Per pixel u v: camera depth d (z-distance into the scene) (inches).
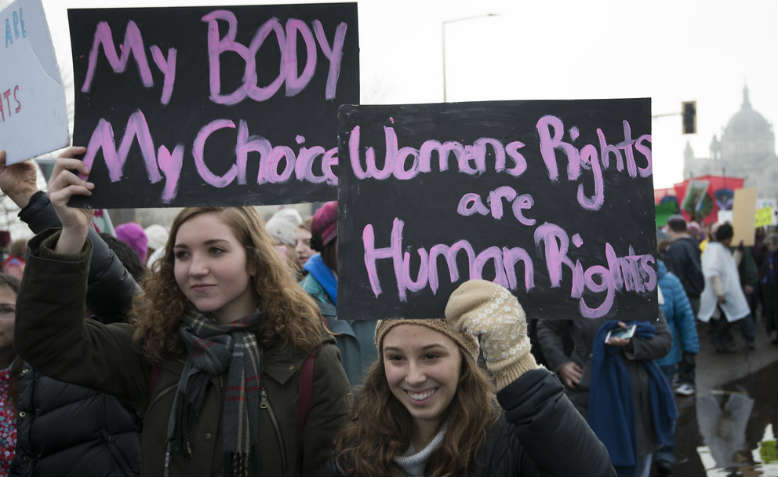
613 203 73.5
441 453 67.2
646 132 74.2
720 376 358.6
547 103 74.2
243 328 78.3
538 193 73.4
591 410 145.6
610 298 72.3
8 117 80.0
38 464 95.1
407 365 67.9
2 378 102.8
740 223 554.9
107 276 91.0
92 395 96.2
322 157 77.1
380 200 72.6
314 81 77.7
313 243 123.8
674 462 213.8
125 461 96.3
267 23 77.9
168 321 78.5
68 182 74.5
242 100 77.7
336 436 75.2
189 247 77.0
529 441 62.0
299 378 78.1
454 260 71.9
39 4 75.7
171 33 77.9
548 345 155.4
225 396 75.4
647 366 149.0
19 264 203.0
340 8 77.4
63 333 74.5
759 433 249.1
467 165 73.5
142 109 77.4
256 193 76.5
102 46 77.5
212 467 74.5
